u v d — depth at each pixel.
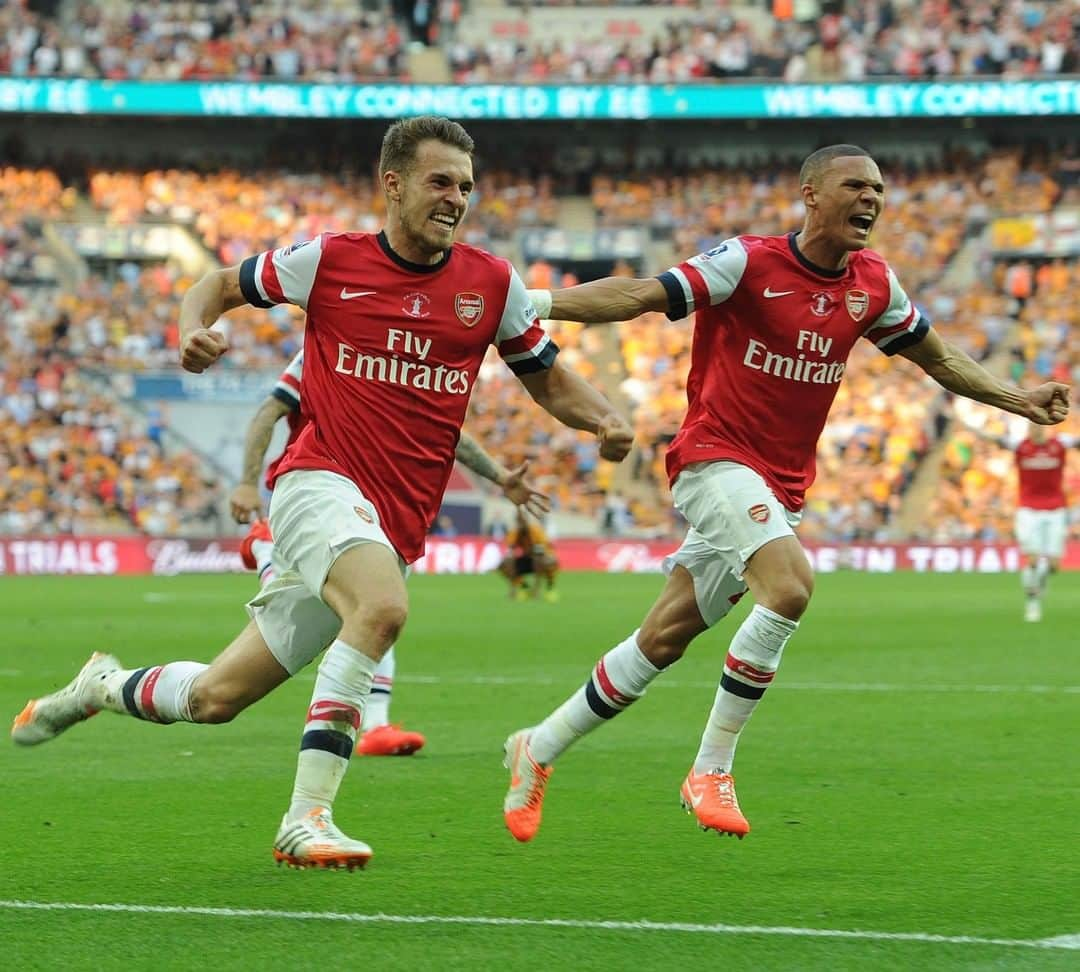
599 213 55.62
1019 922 6.34
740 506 8.16
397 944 5.99
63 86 52.66
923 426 49.41
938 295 52.22
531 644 21.66
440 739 12.41
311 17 56.47
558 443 49.47
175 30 55.78
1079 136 55.75
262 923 6.33
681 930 6.21
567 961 5.73
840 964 5.67
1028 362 50.78
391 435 7.21
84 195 54.31
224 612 28.12
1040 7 56.00
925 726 13.02
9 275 51.84
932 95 53.47
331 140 56.72
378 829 8.55
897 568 46.62
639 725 13.18
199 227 54.06
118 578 42.72
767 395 8.42
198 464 48.78
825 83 53.66
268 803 9.40
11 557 45.25
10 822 8.75
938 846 8.00
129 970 5.62
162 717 7.57
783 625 7.96
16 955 5.83
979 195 54.53
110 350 50.41
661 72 55.66
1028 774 10.45
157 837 8.28
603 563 46.94
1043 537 26.00
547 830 8.51
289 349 50.47
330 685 6.79
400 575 7.02
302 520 7.07
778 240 8.45
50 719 7.95
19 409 48.91
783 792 9.74
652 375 50.94
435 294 7.18
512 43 56.97
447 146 7.02
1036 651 20.19
